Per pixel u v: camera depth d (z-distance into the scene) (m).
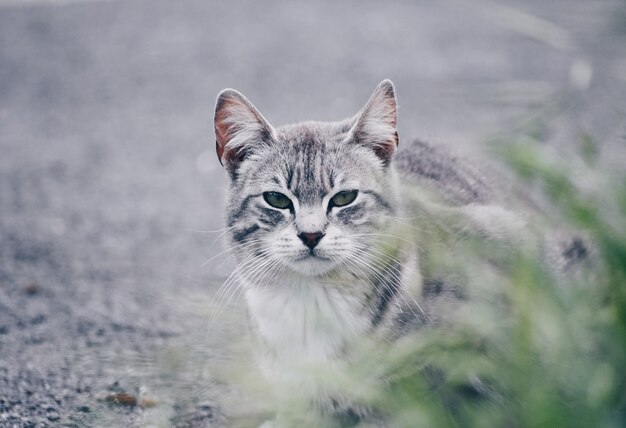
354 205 4.40
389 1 13.16
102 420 4.40
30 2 13.67
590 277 4.20
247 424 4.41
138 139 8.91
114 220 7.18
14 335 5.35
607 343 3.39
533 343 3.51
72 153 8.62
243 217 4.55
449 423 3.52
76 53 11.46
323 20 12.33
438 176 5.05
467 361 3.93
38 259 6.50
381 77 9.97
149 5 13.38
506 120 4.61
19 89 10.38
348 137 4.52
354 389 3.79
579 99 6.78
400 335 4.20
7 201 7.56
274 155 4.52
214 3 13.42
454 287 4.24
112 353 5.06
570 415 3.15
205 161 8.36
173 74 10.61
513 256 4.25
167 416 4.43
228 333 4.94
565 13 5.11
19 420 4.42
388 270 4.27
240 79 10.24
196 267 6.32
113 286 6.05
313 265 4.26
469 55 10.55
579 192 3.79
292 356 4.32
